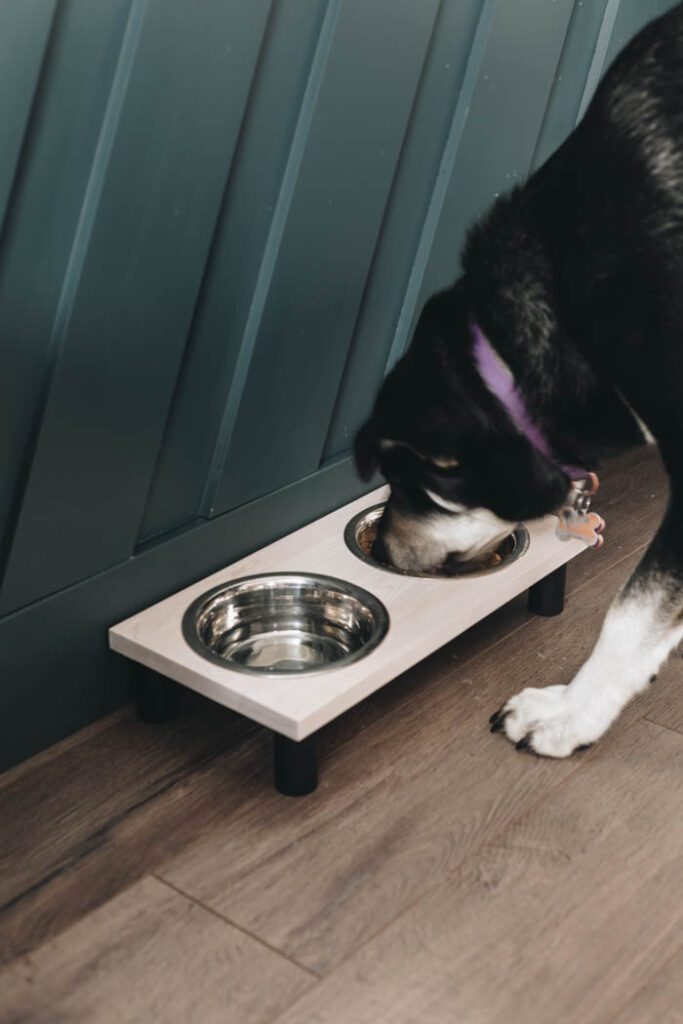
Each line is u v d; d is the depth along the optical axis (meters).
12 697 1.83
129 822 1.78
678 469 1.79
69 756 1.92
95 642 1.94
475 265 1.83
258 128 1.81
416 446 1.85
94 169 1.57
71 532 1.81
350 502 2.44
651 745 1.99
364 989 1.50
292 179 1.90
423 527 2.01
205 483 2.09
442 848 1.74
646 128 1.68
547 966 1.54
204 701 2.07
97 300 1.65
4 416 1.62
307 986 1.50
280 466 2.21
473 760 1.94
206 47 1.61
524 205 1.80
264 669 1.85
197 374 1.95
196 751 1.94
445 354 1.82
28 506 1.71
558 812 1.83
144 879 1.67
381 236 2.21
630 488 2.90
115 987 1.49
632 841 1.77
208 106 1.66
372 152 2.02
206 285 1.87
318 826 1.78
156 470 1.96
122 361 1.74
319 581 2.09
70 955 1.54
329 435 2.37
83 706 1.97
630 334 1.71
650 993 1.50
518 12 2.19
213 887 1.66
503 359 1.79
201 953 1.54
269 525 2.24
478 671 2.17
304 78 1.84
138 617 1.97
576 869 1.71
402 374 1.86
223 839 1.75
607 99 1.73
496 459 1.85
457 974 1.52
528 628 2.31
